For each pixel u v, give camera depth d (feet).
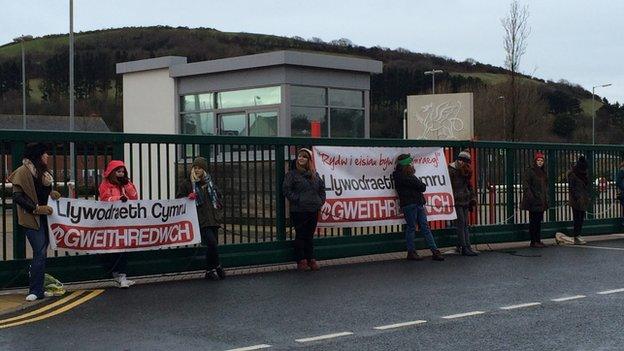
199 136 36.65
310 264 38.68
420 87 228.84
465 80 240.94
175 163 36.45
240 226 38.47
